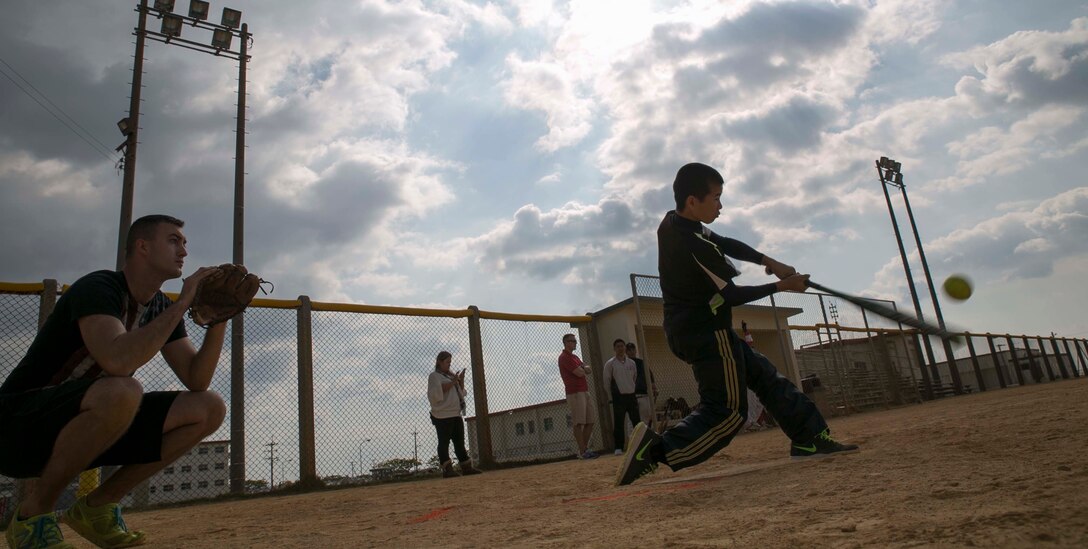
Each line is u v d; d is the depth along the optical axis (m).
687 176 3.61
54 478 2.22
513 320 10.81
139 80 11.10
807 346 14.59
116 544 2.74
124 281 2.48
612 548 1.83
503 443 10.09
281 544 2.64
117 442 2.50
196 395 2.63
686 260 3.55
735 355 3.52
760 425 12.30
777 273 3.91
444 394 8.15
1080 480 2.00
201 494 7.16
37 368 2.30
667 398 12.02
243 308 2.66
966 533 1.51
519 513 2.97
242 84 12.48
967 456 2.90
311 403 8.00
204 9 12.32
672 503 2.62
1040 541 1.38
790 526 1.85
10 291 6.31
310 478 7.69
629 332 11.92
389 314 9.16
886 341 16.34
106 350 2.20
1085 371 30.45
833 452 3.73
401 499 4.66
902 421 6.55
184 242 2.62
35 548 2.22
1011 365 24.94
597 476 4.89
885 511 1.91
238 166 11.95
